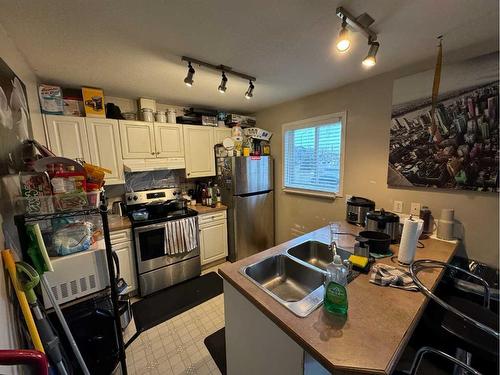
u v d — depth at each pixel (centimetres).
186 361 161
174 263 255
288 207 321
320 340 77
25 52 149
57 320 127
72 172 118
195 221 266
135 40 140
